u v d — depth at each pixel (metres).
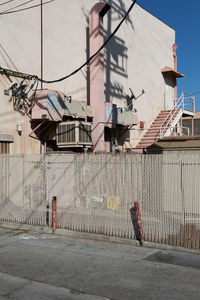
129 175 10.70
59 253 8.55
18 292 5.88
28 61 15.98
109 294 5.79
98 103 18.53
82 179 11.38
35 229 11.53
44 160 12.29
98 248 9.12
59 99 15.68
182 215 9.39
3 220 12.81
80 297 5.66
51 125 16.53
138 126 24.16
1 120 14.62
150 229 9.62
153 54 26.75
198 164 9.64
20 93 15.25
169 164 10.02
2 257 8.17
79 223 10.95
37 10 16.56
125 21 23.38
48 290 5.98
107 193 10.91
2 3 14.88
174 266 7.44
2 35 14.88
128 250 8.92
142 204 10.28
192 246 8.84
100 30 18.95
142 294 5.78
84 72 19.31
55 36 17.50
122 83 22.80
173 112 25.16
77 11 18.98
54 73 17.36
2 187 13.02
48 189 12.02
